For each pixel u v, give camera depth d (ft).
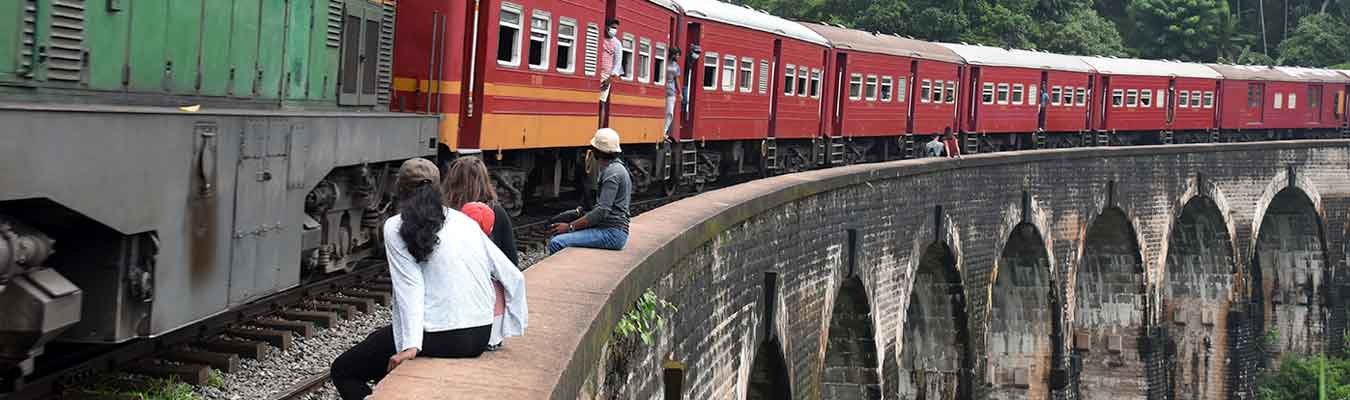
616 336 28.22
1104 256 127.54
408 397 17.83
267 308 36.76
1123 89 155.22
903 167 78.69
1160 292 129.80
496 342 21.21
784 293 55.98
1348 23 270.87
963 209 92.43
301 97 38.14
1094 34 226.58
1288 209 156.46
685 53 80.94
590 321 24.44
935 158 88.48
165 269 26.81
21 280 23.21
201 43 31.45
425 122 46.26
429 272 20.20
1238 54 252.83
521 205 60.13
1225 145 136.46
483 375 19.47
